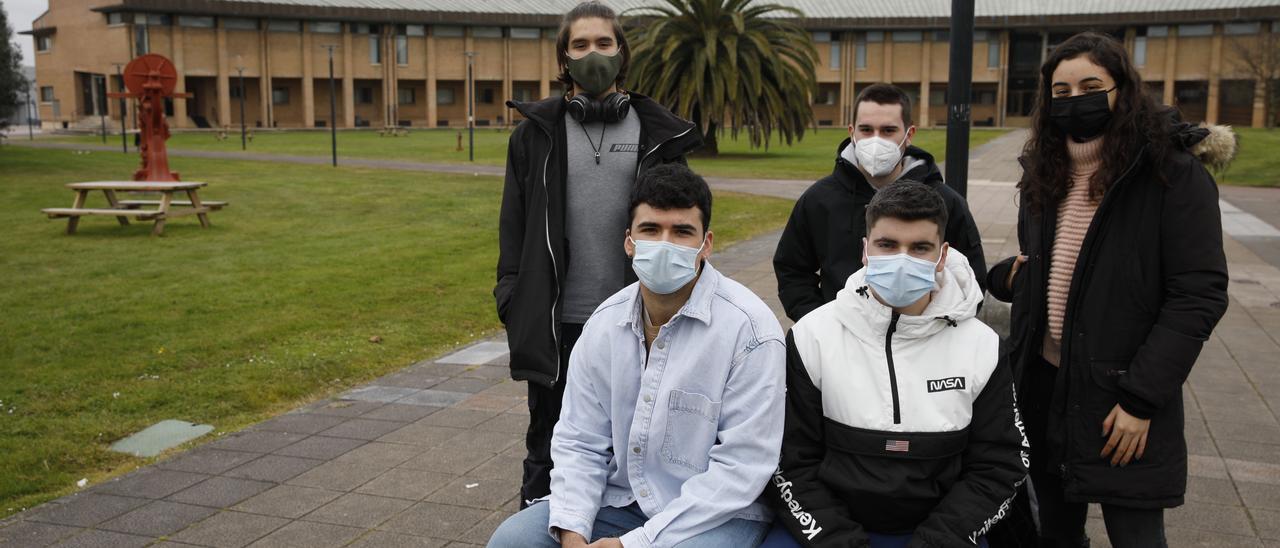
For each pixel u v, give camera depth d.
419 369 7.39
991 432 2.73
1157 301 2.80
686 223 2.84
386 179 27.42
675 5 40.59
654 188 2.85
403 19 75.50
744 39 41.78
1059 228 3.05
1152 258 2.78
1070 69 2.87
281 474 5.00
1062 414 2.95
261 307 9.82
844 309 2.81
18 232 16.05
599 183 3.69
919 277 2.63
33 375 7.09
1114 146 2.80
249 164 33.84
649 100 3.76
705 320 2.89
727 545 2.81
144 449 5.54
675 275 2.82
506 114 81.88
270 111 73.44
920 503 2.73
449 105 80.44
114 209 16.30
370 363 7.61
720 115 40.34
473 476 4.93
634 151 3.71
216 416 6.20
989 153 43.34
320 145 50.28
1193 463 4.89
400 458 5.23
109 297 10.33
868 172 3.51
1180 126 2.78
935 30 77.88
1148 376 2.69
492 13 78.31
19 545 4.14
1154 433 2.79
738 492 2.81
